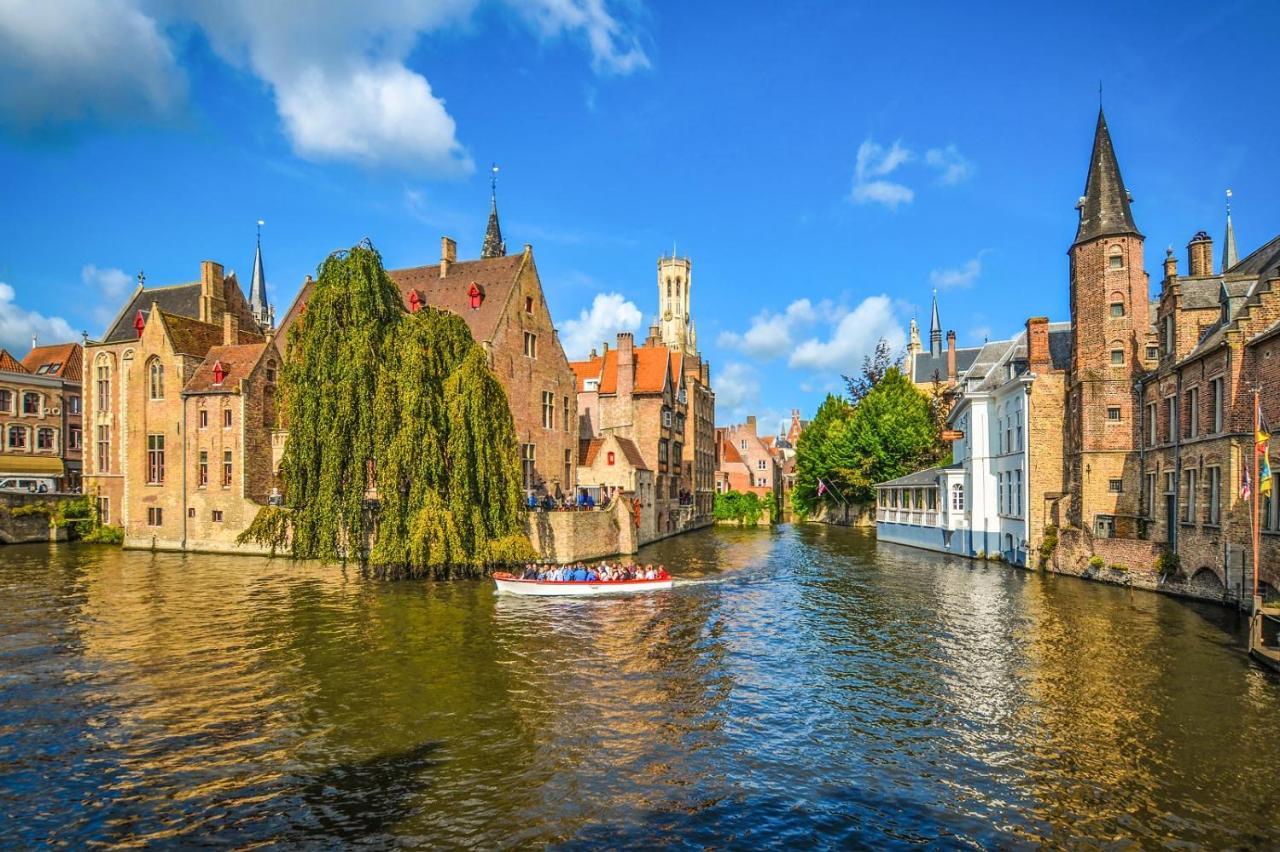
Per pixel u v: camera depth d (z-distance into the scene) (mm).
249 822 11844
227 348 48406
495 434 33281
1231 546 25484
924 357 96938
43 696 17656
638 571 33469
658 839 11328
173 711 16656
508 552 32375
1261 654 19328
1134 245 34625
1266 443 22641
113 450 52344
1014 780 13117
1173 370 29719
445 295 48812
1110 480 34594
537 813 12109
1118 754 14055
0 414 61812
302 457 31125
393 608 27594
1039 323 38000
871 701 17234
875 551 50438
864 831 11531
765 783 13141
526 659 20734
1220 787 12688
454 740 15016
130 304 57719
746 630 24422
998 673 19203
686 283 146375
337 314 32156
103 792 12875
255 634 23453
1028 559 38094
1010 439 40844
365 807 12312
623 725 15828
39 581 34156
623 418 60969
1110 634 22875
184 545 46469
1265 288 24781
